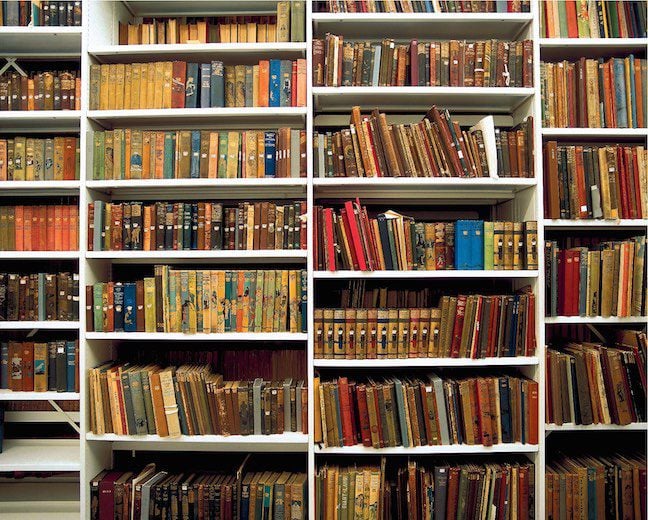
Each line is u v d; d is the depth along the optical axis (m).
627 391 1.95
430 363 1.96
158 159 2.04
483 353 1.96
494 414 1.97
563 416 1.96
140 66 2.06
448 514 1.94
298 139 2.04
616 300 1.97
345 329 1.97
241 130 2.30
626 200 1.99
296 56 2.14
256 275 2.00
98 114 2.03
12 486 2.29
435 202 2.30
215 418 1.98
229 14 2.33
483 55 2.03
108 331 1.99
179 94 2.04
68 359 2.05
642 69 2.04
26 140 2.07
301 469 2.16
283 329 2.00
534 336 1.98
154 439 1.96
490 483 1.95
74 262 2.33
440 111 2.13
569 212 1.99
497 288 2.32
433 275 1.96
